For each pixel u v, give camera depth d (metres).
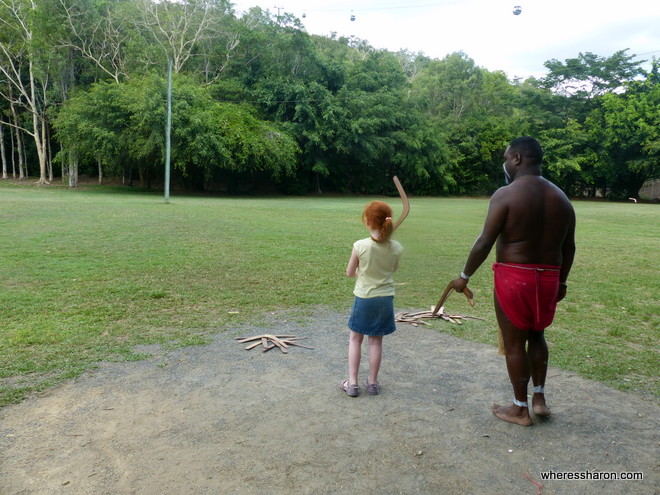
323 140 38.34
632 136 46.50
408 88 46.22
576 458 2.84
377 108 39.38
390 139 40.47
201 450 2.84
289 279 7.73
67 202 20.88
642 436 3.11
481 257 3.24
